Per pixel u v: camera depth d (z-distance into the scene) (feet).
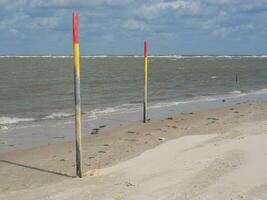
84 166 40.32
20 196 31.45
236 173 31.94
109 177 34.22
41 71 245.24
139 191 29.68
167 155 40.16
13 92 122.42
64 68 293.02
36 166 42.45
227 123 63.62
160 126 65.41
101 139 56.03
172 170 34.22
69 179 36.45
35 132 63.16
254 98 109.09
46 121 73.56
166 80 177.27
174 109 87.97
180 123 67.51
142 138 54.95
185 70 273.13
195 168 34.01
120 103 99.19
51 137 59.21
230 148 39.34
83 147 50.21
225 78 191.93
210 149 40.11
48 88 135.64
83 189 31.35
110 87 141.38
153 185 30.71
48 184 35.29
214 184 29.96
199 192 28.66
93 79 179.83
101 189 30.91
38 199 30.22
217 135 49.16
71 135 60.70
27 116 79.15
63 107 92.02
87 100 104.73
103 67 326.24
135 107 91.61
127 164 38.47
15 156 47.50
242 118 68.59
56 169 40.91
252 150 37.76
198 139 47.11
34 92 123.24
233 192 28.30
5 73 218.18
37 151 49.98
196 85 151.74
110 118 75.97
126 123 69.82
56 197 30.14
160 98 110.32
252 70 271.90
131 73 232.53
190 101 102.99
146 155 41.42
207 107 90.33
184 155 39.06
